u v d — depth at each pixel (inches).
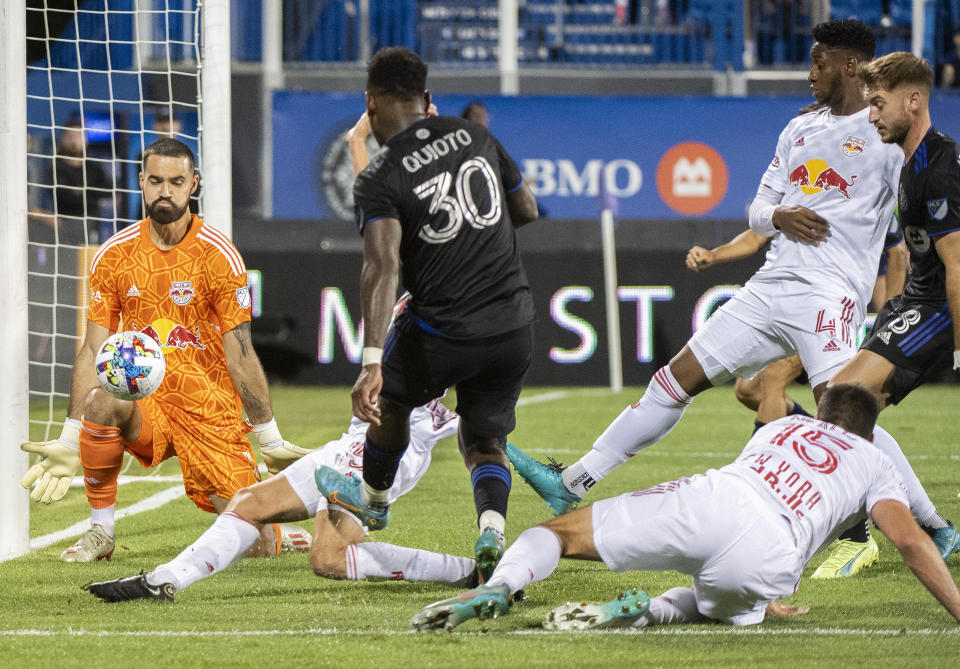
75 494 954.7
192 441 671.8
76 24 921.5
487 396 560.7
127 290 667.4
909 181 644.7
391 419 548.7
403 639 496.4
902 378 665.6
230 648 480.7
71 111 1829.5
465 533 759.7
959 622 512.1
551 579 634.8
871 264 692.7
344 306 1863.9
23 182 682.2
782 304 687.1
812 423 518.9
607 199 1784.0
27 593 591.2
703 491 495.8
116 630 512.1
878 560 691.4
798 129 707.4
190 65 1871.3
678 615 528.7
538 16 2212.1
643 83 2091.5
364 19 2135.8
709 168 1963.6
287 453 677.9
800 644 489.7
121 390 642.2
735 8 2098.9
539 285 1868.8
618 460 697.0
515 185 553.6
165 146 644.7
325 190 1963.6
